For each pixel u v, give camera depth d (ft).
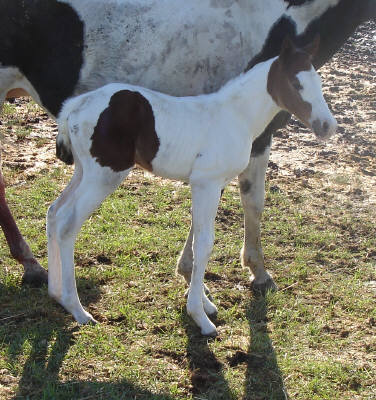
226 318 14.92
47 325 14.39
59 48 14.64
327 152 21.76
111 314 14.75
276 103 14.28
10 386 13.20
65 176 19.34
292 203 18.95
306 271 16.37
